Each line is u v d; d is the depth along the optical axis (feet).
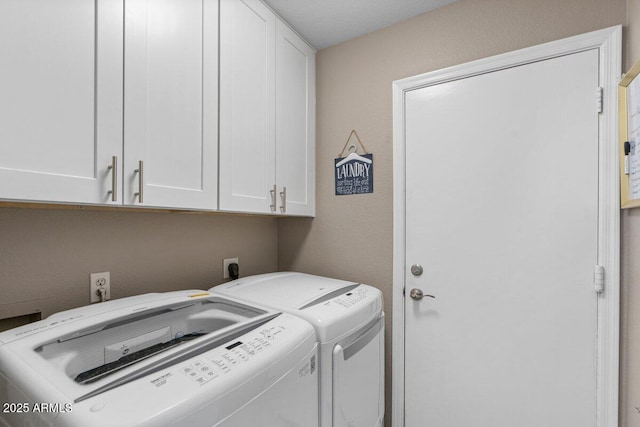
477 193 4.56
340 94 5.82
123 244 4.01
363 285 4.86
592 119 3.86
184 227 4.75
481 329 4.51
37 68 2.43
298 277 5.23
